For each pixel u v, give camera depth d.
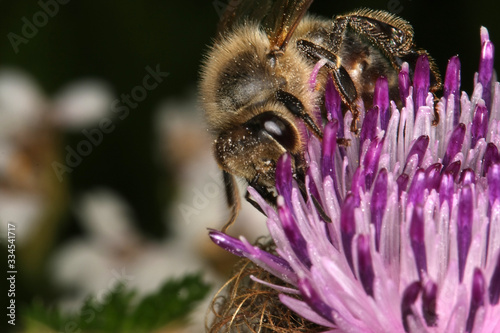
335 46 0.08
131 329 0.08
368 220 0.07
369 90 0.08
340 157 0.08
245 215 0.09
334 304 0.07
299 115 0.08
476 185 0.07
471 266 0.07
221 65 0.08
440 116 0.08
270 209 0.07
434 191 0.07
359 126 0.08
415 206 0.07
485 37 0.08
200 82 0.08
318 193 0.07
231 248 0.07
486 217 0.07
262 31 0.08
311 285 0.07
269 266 0.07
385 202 0.07
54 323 0.08
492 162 0.07
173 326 0.08
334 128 0.07
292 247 0.07
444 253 0.07
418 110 0.08
